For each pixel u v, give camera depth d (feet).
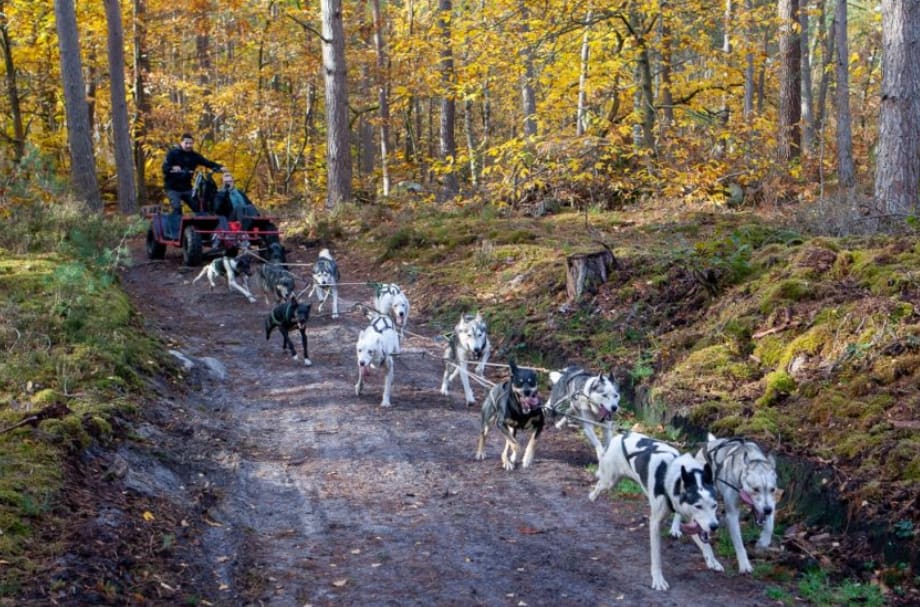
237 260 55.42
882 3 45.11
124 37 107.34
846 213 44.93
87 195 79.77
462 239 60.54
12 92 107.65
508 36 70.59
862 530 23.62
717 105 104.99
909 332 30.17
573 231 59.98
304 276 61.00
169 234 64.18
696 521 21.38
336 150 81.00
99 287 45.01
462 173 107.24
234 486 27.84
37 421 26.37
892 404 27.68
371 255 64.80
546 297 46.85
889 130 45.06
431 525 25.57
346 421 34.65
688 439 31.71
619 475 25.43
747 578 22.72
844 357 30.55
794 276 36.65
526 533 25.26
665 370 36.24
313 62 105.09
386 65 104.99
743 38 83.61
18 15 101.76
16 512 21.26
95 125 127.13
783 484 26.91
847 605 21.26
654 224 58.44
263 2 111.86
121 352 34.94
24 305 38.42
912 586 21.52
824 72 116.88
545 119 88.33
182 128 106.73
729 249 43.19
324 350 45.16
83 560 20.27
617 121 76.54
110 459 26.37
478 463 30.91
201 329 48.26
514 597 21.36
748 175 64.39
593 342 40.57
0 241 52.70
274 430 33.45
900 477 24.36
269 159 116.06
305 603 20.74
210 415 34.27
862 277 34.88
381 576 22.26
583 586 22.09
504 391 29.91
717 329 36.83
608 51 78.07
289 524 25.46
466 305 50.14
